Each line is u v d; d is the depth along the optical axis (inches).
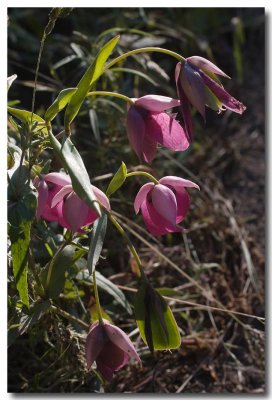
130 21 24.6
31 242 15.6
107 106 20.9
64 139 12.8
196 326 18.8
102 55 13.1
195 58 13.3
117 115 20.9
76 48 20.4
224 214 22.3
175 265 19.0
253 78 28.3
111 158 21.1
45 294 14.5
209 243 21.5
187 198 13.9
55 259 14.4
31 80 24.3
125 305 15.9
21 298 13.4
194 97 13.2
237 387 17.9
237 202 23.7
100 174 20.6
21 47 24.6
